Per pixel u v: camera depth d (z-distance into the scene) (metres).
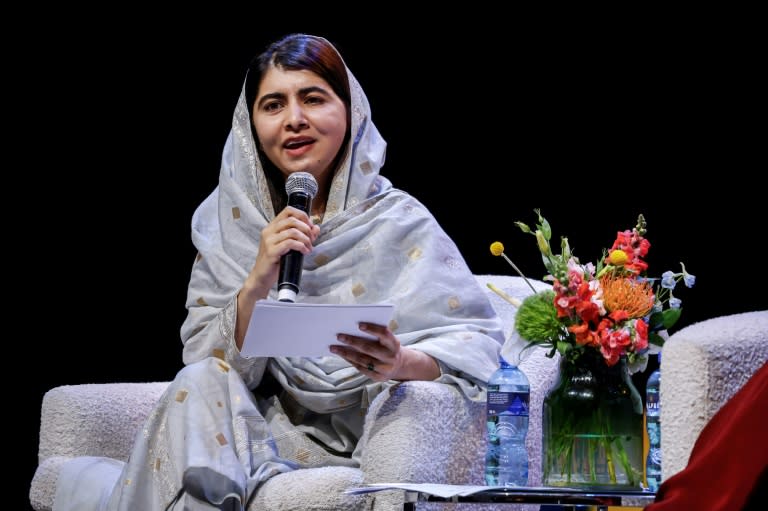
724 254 11.15
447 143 12.02
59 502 6.64
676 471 4.77
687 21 11.34
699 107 11.30
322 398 7.04
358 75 12.16
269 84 7.55
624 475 5.90
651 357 8.41
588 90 11.67
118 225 12.83
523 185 11.80
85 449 7.14
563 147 11.73
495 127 11.92
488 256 11.80
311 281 7.40
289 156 7.48
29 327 12.76
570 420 5.98
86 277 12.83
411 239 7.46
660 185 11.41
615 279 6.31
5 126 12.67
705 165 11.27
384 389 6.80
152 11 12.53
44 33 12.56
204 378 6.45
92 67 12.66
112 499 6.19
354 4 12.20
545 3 11.80
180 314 12.87
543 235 6.39
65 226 12.80
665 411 4.85
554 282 6.18
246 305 6.93
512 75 11.89
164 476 6.08
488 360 6.87
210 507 5.92
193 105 12.70
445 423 6.28
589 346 6.04
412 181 12.05
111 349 12.83
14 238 12.73
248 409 6.45
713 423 4.42
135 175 12.79
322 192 7.79
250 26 12.46
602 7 11.62
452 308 7.23
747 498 4.12
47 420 7.27
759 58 11.12
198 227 7.91
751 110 11.15
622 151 11.55
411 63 12.11
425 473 6.06
